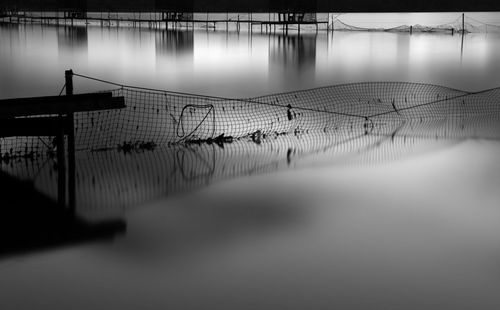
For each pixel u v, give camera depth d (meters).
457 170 6.40
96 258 3.98
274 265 3.87
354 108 10.69
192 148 7.54
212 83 14.45
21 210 5.00
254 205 5.17
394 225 4.65
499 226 4.62
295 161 6.87
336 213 4.95
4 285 3.58
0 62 19.00
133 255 4.04
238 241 4.29
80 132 8.25
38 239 4.34
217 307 3.31
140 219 4.79
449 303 3.36
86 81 14.74
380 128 8.94
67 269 3.80
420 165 6.65
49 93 12.52
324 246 4.20
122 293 3.47
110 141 7.80
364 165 6.65
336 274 3.73
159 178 6.07
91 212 4.95
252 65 18.84
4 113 6.02
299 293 3.48
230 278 3.67
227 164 6.70
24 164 6.57
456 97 11.64
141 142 7.81
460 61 20.27
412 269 3.81
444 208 5.08
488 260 3.95
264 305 3.34
